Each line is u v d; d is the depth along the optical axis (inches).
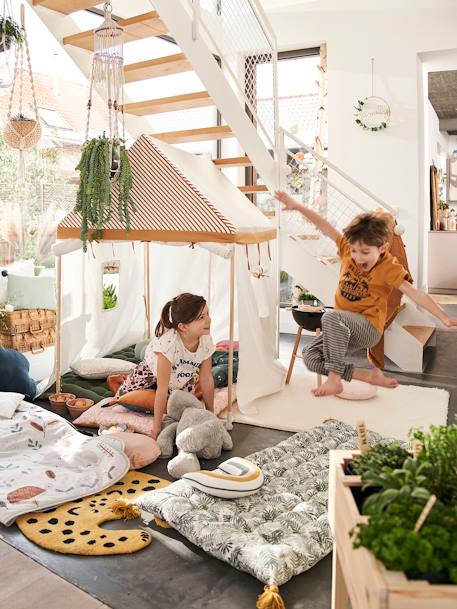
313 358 106.2
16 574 80.7
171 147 155.6
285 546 80.3
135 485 106.8
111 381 154.7
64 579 79.7
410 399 161.0
